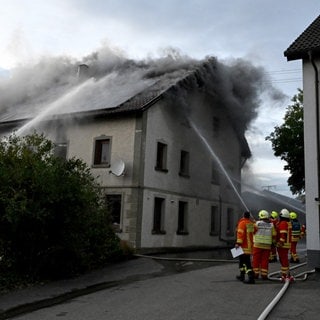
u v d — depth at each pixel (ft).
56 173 32.09
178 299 25.17
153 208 60.39
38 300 25.84
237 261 46.26
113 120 62.23
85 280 33.09
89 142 63.77
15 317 21.68
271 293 26.94
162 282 31.81
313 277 34.14
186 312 21.83
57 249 32.99
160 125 63.36
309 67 40.40
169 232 63.57
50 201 31.01
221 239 77.10
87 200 34.17
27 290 28.76
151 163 60.70
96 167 62.08
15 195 30.30
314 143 38.83
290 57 40.96
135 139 59.67
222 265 43.32
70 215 32.65
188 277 34.27
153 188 60.70
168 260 47.19
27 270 32.81
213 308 22.68
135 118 60.29
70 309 23.24
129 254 46.88
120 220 58.65
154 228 61.05
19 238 31.91
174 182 65.77
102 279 33.71
